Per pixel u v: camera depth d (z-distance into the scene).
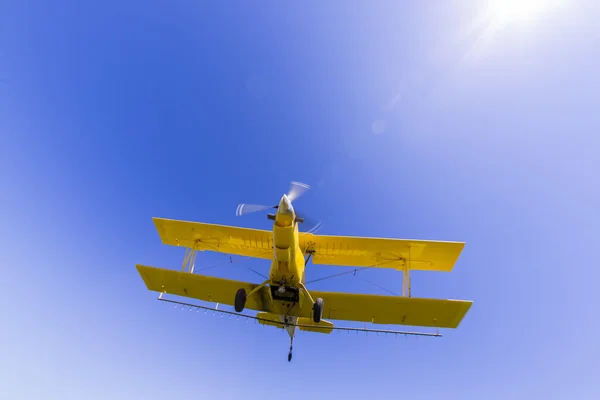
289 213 8.21
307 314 11.05
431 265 11.52
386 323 11.30
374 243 11.07
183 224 11.47
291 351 11.26
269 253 12.09
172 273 10.80
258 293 10.49
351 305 10.86
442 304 10.23
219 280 10.64
